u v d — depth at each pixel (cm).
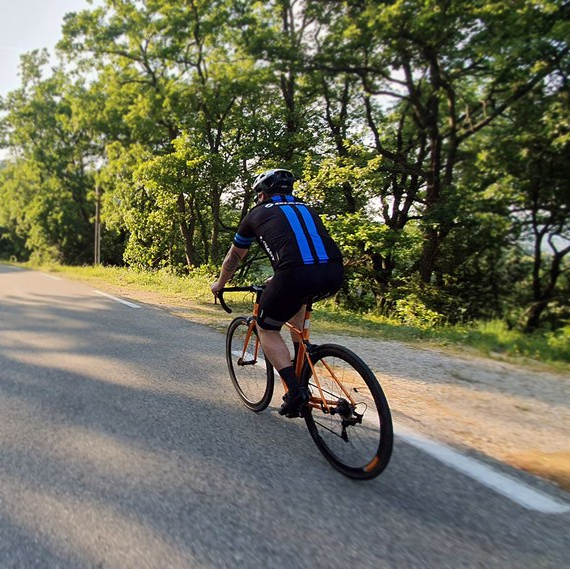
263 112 2056
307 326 347
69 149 3164
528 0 1150
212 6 1814
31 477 289
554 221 1518
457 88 1759
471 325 998
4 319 819
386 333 753
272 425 377
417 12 1310
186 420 382
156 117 1966
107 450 326
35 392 441
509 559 221
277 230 315
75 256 3566
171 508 258
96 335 692
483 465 314
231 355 446
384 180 1670
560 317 1534
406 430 369
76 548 224
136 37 1933
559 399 446
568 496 279
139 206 2212
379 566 215
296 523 247
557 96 1273
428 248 1642
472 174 1498
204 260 2439
